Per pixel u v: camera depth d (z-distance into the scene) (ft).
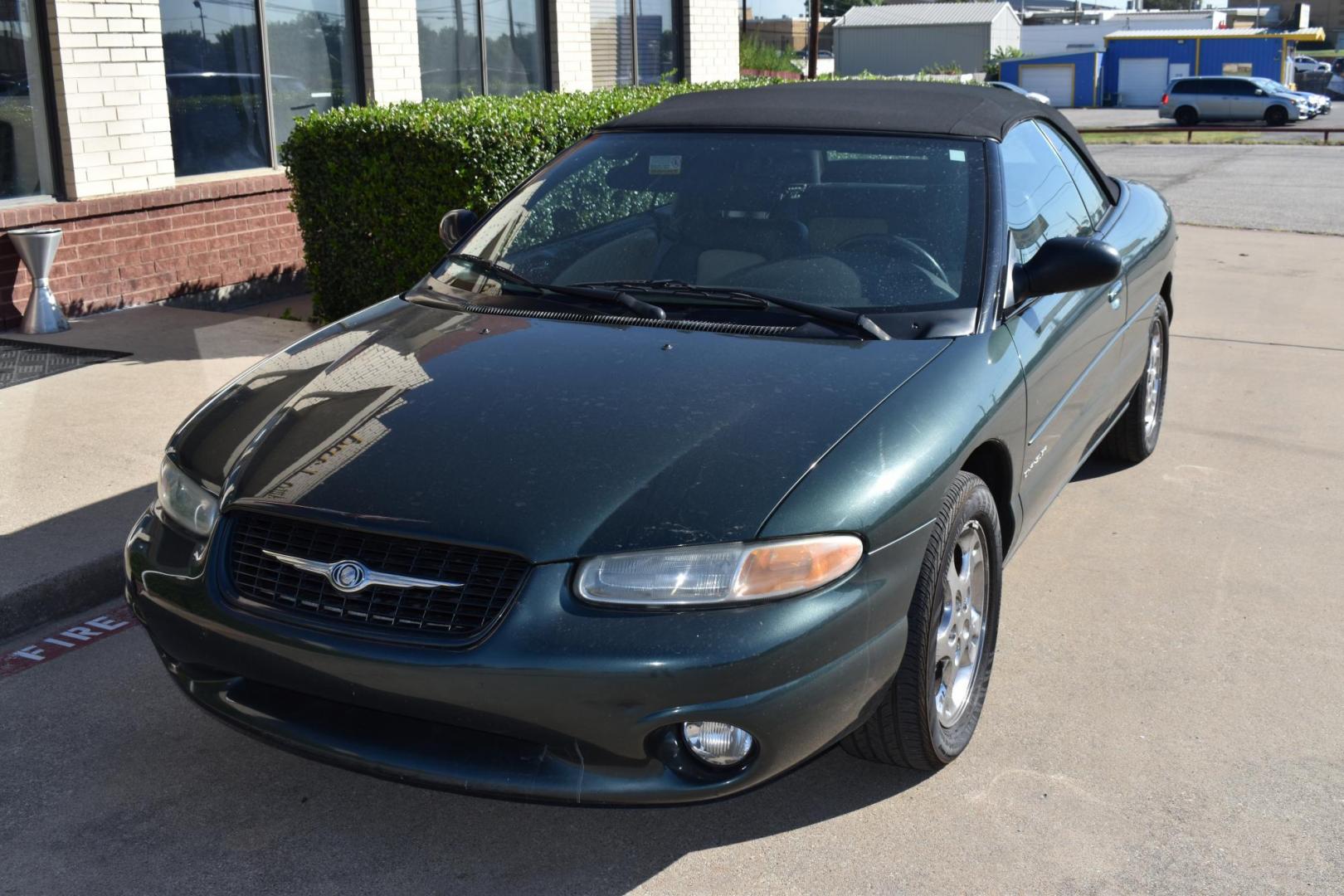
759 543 8.40
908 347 10.53
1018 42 239.50
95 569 13.80
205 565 9.29
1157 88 188.96
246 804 10.16
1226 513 16.40
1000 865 9.27
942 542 9.42
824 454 9.02
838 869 9.27
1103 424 15.10
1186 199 57.98
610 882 9.16
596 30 42.32
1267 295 31.60
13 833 9.73
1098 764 10.60
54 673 12.31
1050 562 14.89
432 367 10.61
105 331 24.91
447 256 13.44
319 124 24.61
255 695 9.33
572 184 13.42
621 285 11.80
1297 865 9.23
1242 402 21.62
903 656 9.32
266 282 31.07
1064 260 11.48
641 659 8.12
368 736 8.84
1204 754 10.73
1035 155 13.94
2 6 24.90
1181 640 12.85
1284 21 299.99
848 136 12.84
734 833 9.73
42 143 25.93
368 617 8.62
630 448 9.10
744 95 14.39
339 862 9.41
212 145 29.71
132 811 10.05
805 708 8.46
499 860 9.43
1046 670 12.25
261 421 10.29
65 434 18.10
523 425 9.46
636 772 8.41
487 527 8.52
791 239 11.93
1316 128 121.80
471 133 23.54
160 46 27.43
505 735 8.44
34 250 24.20
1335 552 15.10
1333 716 11.34
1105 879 9.10
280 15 30.96
